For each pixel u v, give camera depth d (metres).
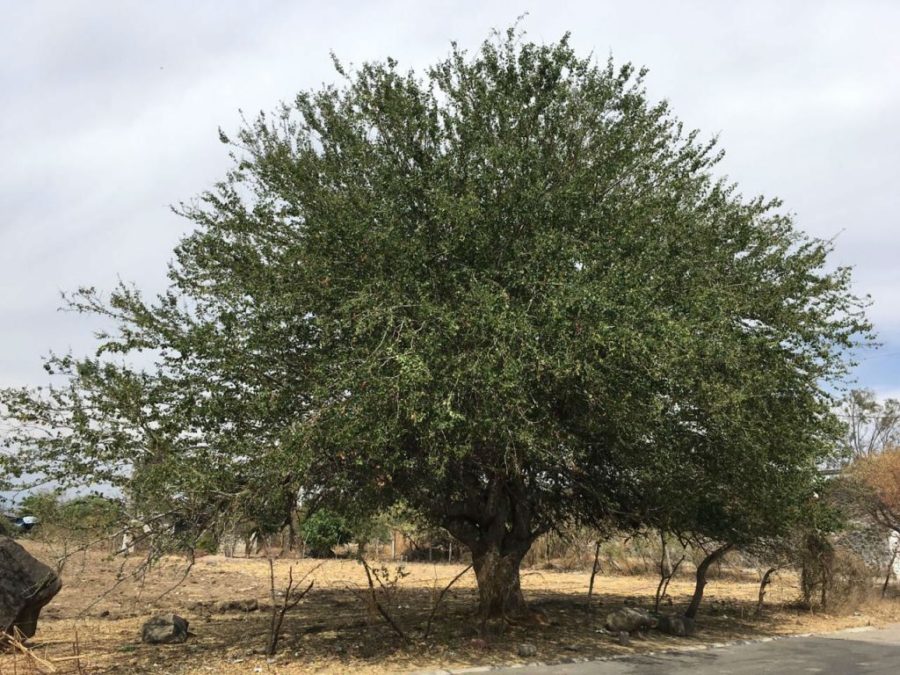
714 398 10.62
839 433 13.42
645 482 12.92
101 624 13.94
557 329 9.42
